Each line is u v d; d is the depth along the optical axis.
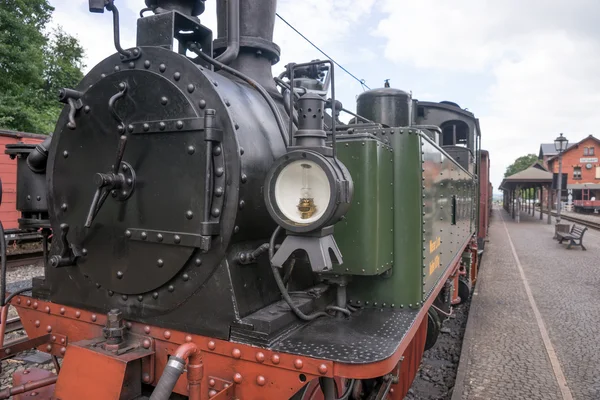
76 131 2.24
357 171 2.27
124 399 1.87
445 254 3.65
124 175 2.07
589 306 6.46
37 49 19.59
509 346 4.76
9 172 9.31
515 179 26.69
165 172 1.99
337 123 3.50
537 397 3.58
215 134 1.85
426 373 4.08
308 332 2.02
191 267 1.95
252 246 2.07
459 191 4.69
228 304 1.88
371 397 2.81
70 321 2.34
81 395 1.92
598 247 13.71
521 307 6.39
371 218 2.27
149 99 2.03
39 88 21.33
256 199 1.99
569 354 4.57
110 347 1.95
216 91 1.92
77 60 29.42
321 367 1.69
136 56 2.08
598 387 3.81
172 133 1.97
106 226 2.15
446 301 4.27
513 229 20.58
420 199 2.57
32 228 2.65
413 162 2.57
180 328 1.99
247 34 2.64
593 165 52.62
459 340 5.02
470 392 3.66
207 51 2.35
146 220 2.04
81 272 2.28
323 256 1.71
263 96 2.24
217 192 1.88
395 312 2.47
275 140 2.21
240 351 1.83
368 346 1.86
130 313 2.13
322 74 3.60
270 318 1.87
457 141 7.91
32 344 2.33
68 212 2.27
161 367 2.03
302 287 2.47
